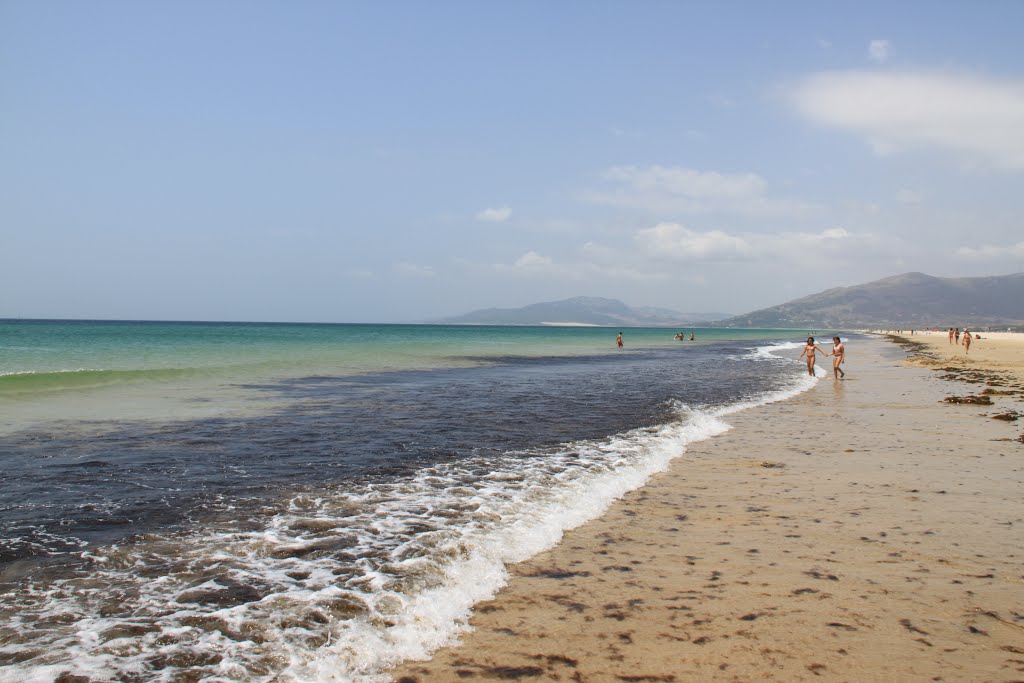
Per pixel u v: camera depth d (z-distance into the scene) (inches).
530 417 537.3
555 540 229.0
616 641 151.9
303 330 5580.7
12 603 164.9
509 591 182.5
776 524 249.3
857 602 174.9
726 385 869.2
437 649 147.6
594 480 317.1
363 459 358.3
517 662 141.8
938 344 2815.0
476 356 1644.9
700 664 140.9
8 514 242.2
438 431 458.3
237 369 992.9
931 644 150.7
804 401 686.5
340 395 681.0
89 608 163.0
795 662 141.6
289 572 191.0
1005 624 162.1
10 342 1972.2
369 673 136.3
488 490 293.9
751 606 172.1
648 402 654.5
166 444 389.1
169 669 134.3
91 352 1435.8
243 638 149.2
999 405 649.0
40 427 440.8
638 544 225.0
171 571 189.8
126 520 238.1
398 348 2009.1
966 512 266.2
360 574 190.5
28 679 127.5
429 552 210.4
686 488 308.5
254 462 344.5
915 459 380.2
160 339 2431.1
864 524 248.8
